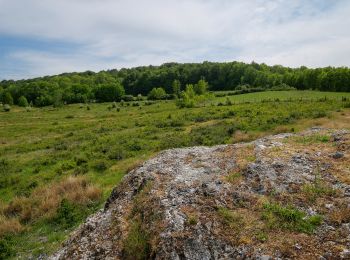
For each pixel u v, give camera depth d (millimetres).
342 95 68000
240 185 10547
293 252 7477
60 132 51219
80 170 23859
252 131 32094
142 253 8664
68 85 161125
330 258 7160
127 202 11531
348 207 8656
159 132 38312
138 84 158000
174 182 11344
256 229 8398
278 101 58969
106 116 71625
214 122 41438
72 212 16312
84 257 9578
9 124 69562
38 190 20297
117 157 26891
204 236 8438
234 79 137000
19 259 13156
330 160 11391
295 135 15219
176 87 121062
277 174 10750
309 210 8867
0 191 22641
